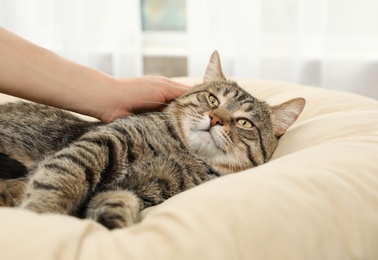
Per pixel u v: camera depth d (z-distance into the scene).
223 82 1.42
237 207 0.68
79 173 0.99
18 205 1.04
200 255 0.61
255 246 0.64
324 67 2.28
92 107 1.31
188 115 1.31
